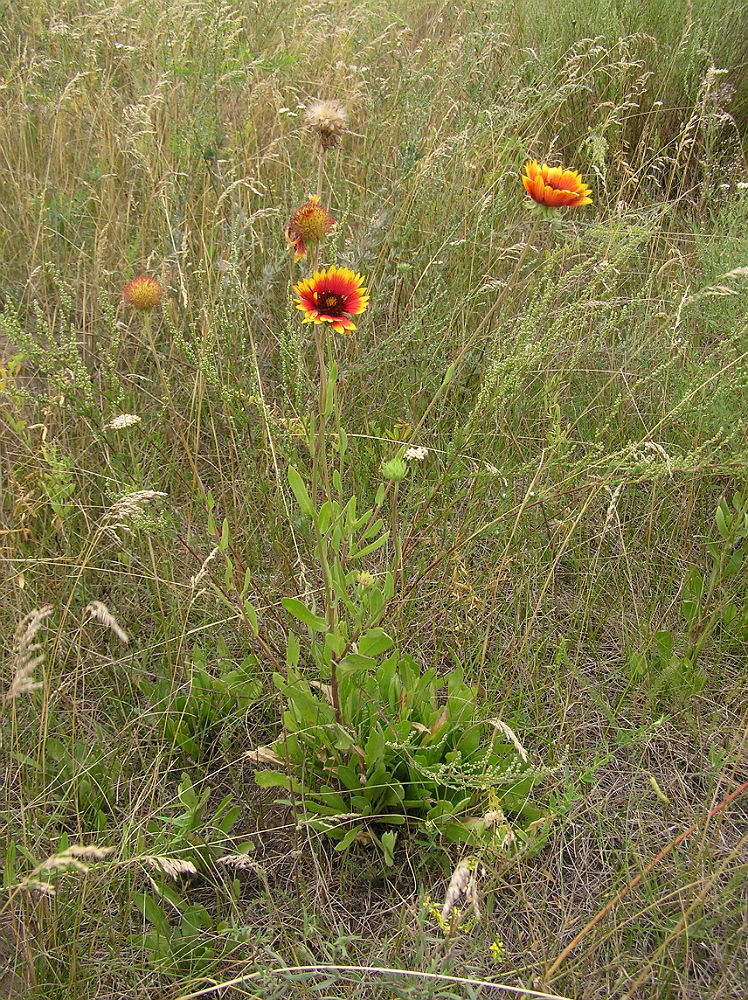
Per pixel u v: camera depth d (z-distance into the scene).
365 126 4.15
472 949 1.85
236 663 2.49
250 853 2.14
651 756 2.36
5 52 4.73
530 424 3.19
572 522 2.62
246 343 3.17
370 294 3.39
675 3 4.76
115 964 1.84
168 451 3.04
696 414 2.87
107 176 3.57
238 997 1.83
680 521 2.92
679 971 1.86
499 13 4.83
